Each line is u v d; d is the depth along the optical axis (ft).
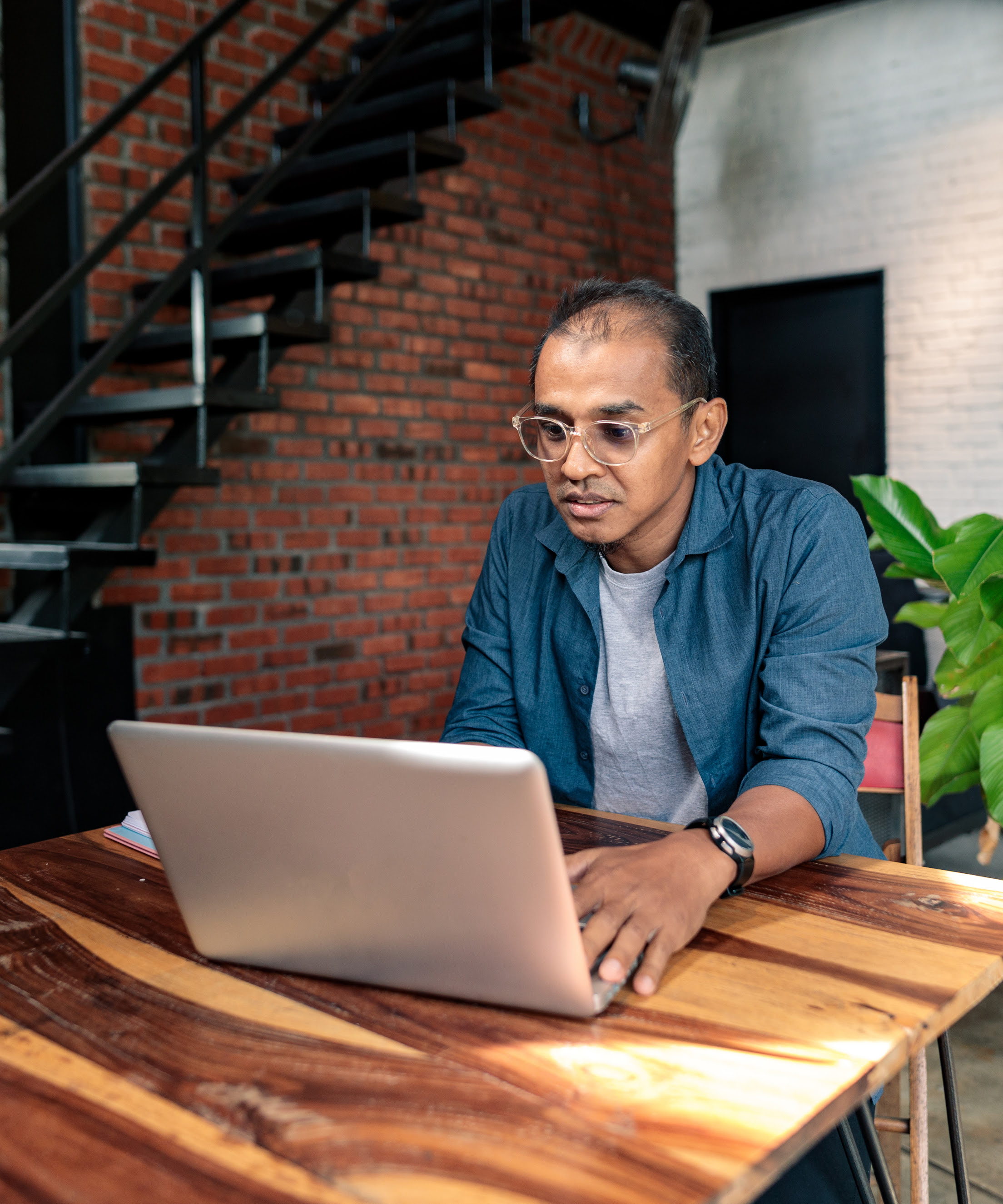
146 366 11.10
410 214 10.32
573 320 3.59
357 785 2.37
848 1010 2.42
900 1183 4.92
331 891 2.54
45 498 9.87
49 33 10.56
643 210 17.07
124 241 10.99
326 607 12.81
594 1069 2.19
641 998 2.51
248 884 2.65
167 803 2.65
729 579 4.08
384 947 2.54
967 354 15.12
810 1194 3.11
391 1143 1.94
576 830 3.87
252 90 9.60
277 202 12.05
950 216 15.14
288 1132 1.99
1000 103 14.62
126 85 11.00
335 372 12.78
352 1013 2.50
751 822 3.22
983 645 5.96
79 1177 1.87
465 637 4.79
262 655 12.17
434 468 14.01
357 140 11.89
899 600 13.23
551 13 11.47
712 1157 1.87
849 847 3.95
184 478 8.86
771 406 17.33
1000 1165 5.89
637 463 3.54
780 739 3.65
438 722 14.17
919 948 2.76
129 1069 2.26
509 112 14.73
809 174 16.37
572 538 4.35
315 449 12.61
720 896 2.93
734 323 17.61
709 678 4.05
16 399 10.43
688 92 13.52
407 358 13.60
